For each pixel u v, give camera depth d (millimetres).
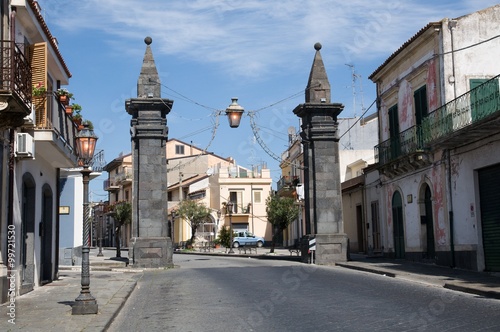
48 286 18266
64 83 21047
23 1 14547
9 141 14422
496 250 19422
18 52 12773
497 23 23031
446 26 22891
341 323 10352
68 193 28844
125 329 10812
